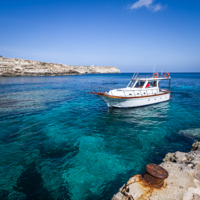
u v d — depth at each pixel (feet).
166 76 64.80
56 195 16.02
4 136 30.14
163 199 10.07
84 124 37.73
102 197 15.74
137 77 57.93
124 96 48.32
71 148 25.98
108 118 42.39
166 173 10.78
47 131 33.09
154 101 56.75
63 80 199.93
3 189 16.63
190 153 18.42
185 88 115.24
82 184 17.63
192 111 49.06
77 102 63.10
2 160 21.99
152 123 38.32
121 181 18.08
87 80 207.82
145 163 21.61
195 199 10.12
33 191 16.51
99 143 27.89
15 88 106.32
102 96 48.19
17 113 45.96
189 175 12.78
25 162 21.67
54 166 20.90
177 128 34.76
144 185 11.38
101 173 19.56
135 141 28.63
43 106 55.26
